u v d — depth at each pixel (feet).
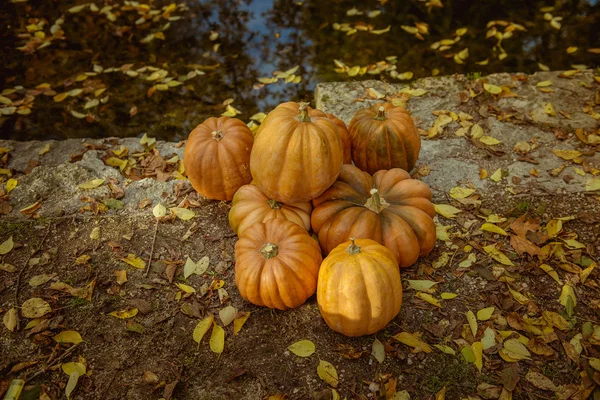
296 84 6.47
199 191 4.64
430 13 7.64
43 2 7.88
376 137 4.46
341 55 6.90
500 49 6.90
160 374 3.50
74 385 3.40
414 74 6.54
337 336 3.71
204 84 6.51
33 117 6.03
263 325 3.79
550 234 4.34
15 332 3.73
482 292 3.98
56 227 4.53
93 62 6.81
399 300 3.52
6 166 5.13
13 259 4.25
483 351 3.58
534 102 5.73
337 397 3.34
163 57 6.93
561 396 3.32
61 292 4.00
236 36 7.29
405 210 3.96
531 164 5.06
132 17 7.63
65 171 4.98
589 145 5.21
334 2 7.93
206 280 4.12
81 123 5.96
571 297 3.83
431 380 3.43
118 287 4.04
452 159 5.15
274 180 3.89
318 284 3.52
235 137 4.40
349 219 3.87
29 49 6.96
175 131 5.87
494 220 4.50
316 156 3.79
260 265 3.62
